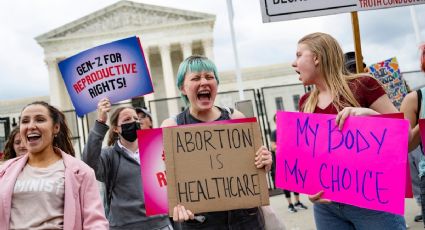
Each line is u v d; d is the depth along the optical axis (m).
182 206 2.06
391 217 2.11
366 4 3.10
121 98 3.37
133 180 3.32
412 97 2.46
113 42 3.39
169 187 2.08
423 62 2.47
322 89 2.36
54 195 2.31
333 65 2.27
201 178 2.12
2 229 2.23
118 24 41.62
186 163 2.12
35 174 2.38
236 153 2.17
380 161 1.97
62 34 40.91
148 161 2.29
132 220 3.26
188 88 2.34
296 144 2.25
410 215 6.26
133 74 3.39
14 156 3.54
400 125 1.93
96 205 2.38
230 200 2.11
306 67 2.32
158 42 41.59
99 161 3.19
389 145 1.95
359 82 2.21
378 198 1.95
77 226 2.32
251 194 2.13
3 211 2.25
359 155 2.03
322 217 2.40
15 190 2.30
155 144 2.31
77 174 2.41
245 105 9.23
